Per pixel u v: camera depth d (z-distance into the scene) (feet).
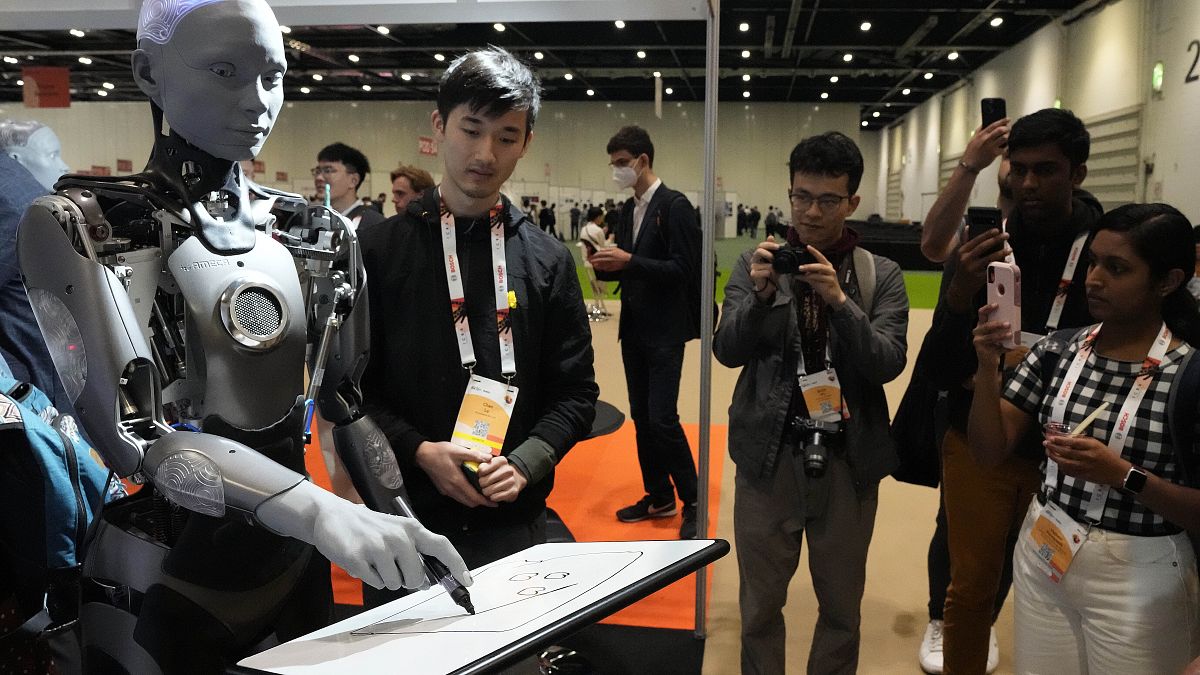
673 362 11.06
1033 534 5.43
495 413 4.82
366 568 2.79
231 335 3.39
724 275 20.16
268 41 3.34
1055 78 18.61
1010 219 6.79
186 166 3.46
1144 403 4.93
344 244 4.00
